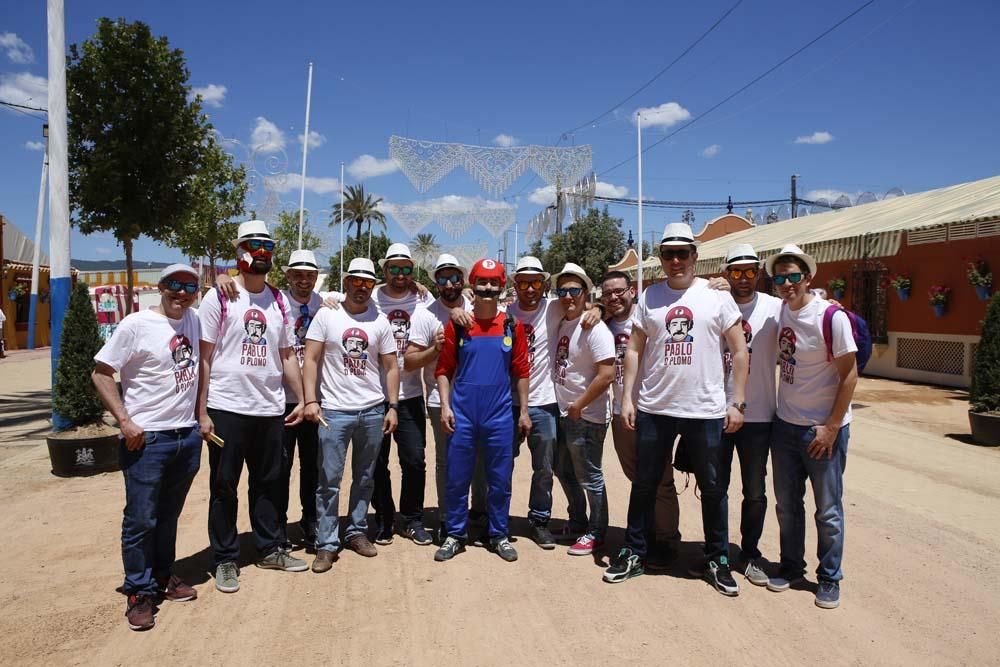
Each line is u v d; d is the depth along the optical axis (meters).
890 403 11.15
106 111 8.95
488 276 4.69
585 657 3.39
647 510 4.39
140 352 3.77
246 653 3.41
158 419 3.80
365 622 3.76
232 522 4.32
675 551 4.78
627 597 4.11
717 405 4.16
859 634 3.62
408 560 4.75
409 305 5.45
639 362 4.50
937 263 13.30
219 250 16.59
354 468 4.83
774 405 4.32
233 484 4.30
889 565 4.52
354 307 4.73
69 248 7.64
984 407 8.16
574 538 5.19
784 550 4.28
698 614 3.87
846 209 18.22
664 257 4.25
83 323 6.98
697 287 4.26
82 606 3.94
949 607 3.93
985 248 12.08
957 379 12.90
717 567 4.23
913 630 3.66
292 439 4.84
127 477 3.76
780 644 3.52
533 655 3.41
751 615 3.86
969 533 5.12
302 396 4.65
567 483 5.15
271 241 4.40
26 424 9.84
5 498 6.06
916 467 7.04
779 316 4.24
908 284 13.92
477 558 4.80
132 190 9.30
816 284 16.97
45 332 28.28
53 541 4.99
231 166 15.48
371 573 4.50
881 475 6.73
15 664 3.29
